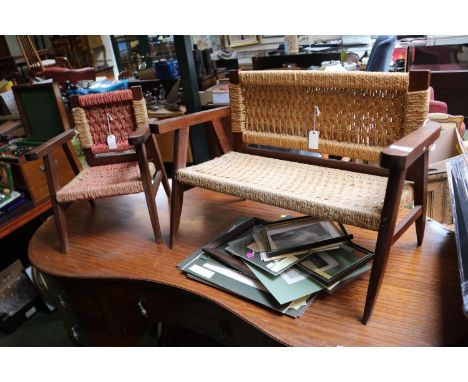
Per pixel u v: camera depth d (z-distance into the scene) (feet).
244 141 5.10
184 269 4.00
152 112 8.29
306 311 3.36
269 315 3.35
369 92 3.94
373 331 3.11
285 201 3.64
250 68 10.50
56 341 5.98
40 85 6.67
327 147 4.39
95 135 5.54
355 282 3.68
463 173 3.95
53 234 5.30
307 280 3.51
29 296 6.51
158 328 5.62
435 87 9.72
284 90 4.56
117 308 4.55
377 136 4.03
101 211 5.77
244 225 4.48
